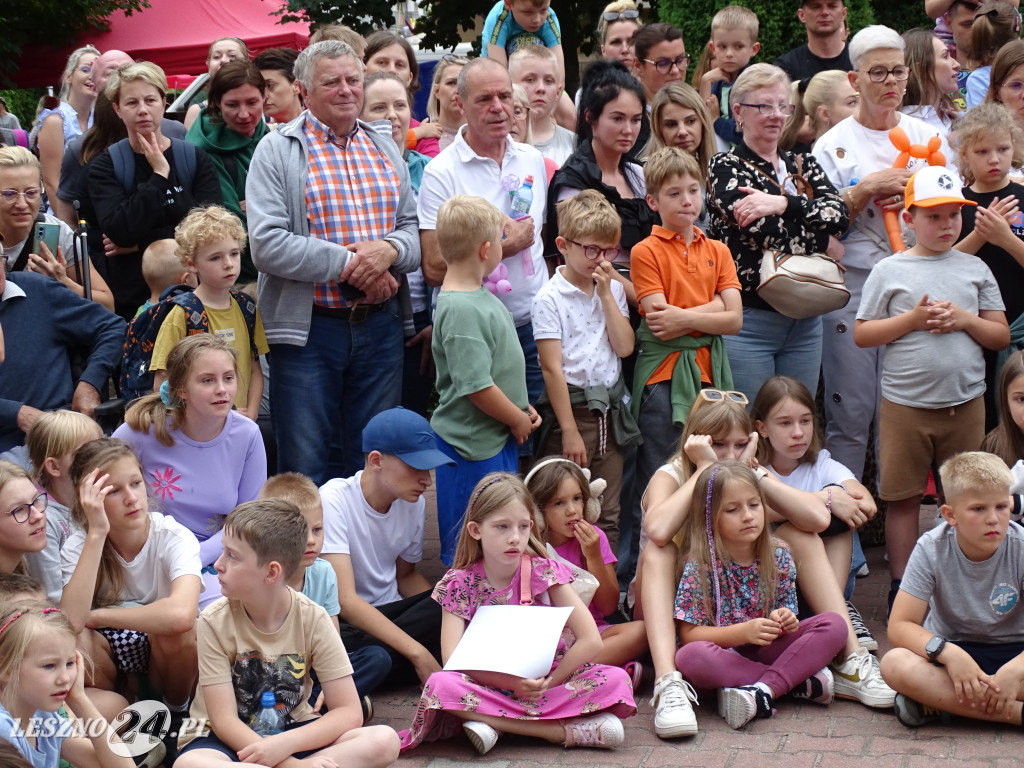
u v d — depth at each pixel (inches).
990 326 188.4
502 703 146.8
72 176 233.3
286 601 135.7
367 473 171.3
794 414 178.2
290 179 193.8
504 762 141.9
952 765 134.2
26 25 709.3
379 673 158.9
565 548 173.9
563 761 141.6
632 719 154.5
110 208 215.8
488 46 273.7
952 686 143.4
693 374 192.4
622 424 192.5
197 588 147.7
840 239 212.8
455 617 156.9
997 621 149.5
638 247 193.8
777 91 201.9
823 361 215.5
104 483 146.5
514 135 237.8
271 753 127.3
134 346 188.2
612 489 193.6
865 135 216.2
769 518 162.7
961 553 149.9
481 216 181.5
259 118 237.8
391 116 233.1
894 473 190.4
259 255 190.1
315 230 194.5
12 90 753.0
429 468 164.9
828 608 165.6
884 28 212.7
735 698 148.1
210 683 131.9
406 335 211.6
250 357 195.3
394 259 196.5
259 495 157.2
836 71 238.5
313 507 152.4
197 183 222.5
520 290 204.1
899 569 191.6
